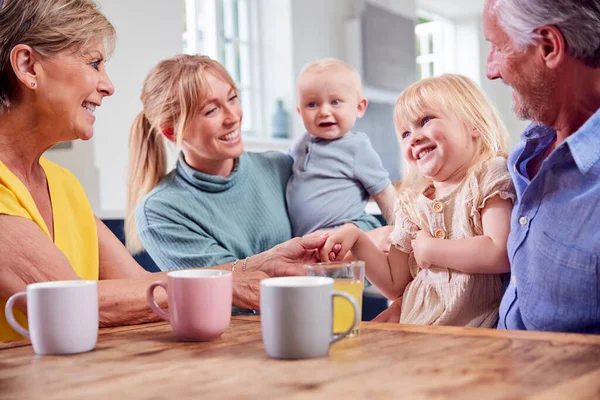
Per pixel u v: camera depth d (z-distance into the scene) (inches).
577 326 42.3
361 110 87.4
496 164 55.1
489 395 24.1
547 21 41.1
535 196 45.1
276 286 31.1
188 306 36.1
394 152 192.4
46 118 49.3
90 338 35.0
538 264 43.8
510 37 43.3
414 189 62.7
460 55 247.8
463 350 31.5
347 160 82.3
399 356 30.9
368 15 182.9
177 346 35.4
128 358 32.8
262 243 75.5
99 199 121.6
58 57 48.0
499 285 55.5
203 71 72.5
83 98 49.8
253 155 81.7
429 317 57.9
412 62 202.2
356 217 81.4
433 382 26.1
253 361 31.0
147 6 129.9
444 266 57.2
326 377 27.5
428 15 240.8
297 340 30.9
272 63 171.6
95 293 35.6
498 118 60.0
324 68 84.0
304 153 83.2
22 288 44.6
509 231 53.4
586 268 41.0
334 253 60.1
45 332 34.2
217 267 58.2
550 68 42.4
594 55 41.2
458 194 57.4
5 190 45.8
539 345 32.1
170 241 72.1
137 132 78.4
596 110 43.3
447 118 57.9
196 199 73.6
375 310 93.7
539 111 45.0
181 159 75.9
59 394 26.4
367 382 26.4
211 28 162.6
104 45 52.1
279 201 79.4
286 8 168.7
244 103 169.3
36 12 47.1
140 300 43.9
